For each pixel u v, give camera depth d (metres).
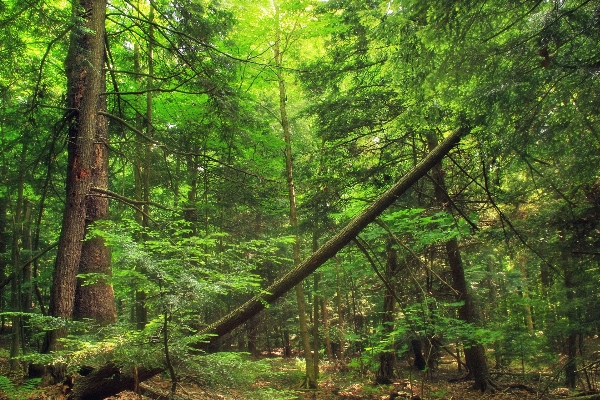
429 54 4.73
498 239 7.92
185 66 7.82
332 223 9.94
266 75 10.21
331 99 9.68
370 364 11.47
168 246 3.28
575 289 7.79
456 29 4.34
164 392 4.70
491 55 4.27
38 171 7.68
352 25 8.89
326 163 10.05
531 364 9.30
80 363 3.27
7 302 13.10
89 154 6.06
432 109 5.84
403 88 5.91
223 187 9.76
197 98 9.51
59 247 5.68
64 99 7.00
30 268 10.62
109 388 4.11
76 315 5.82
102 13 6.52
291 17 9.67
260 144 9.39
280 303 17.09
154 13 9.25
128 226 3.63
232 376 3.33
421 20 4.87
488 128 4.53
